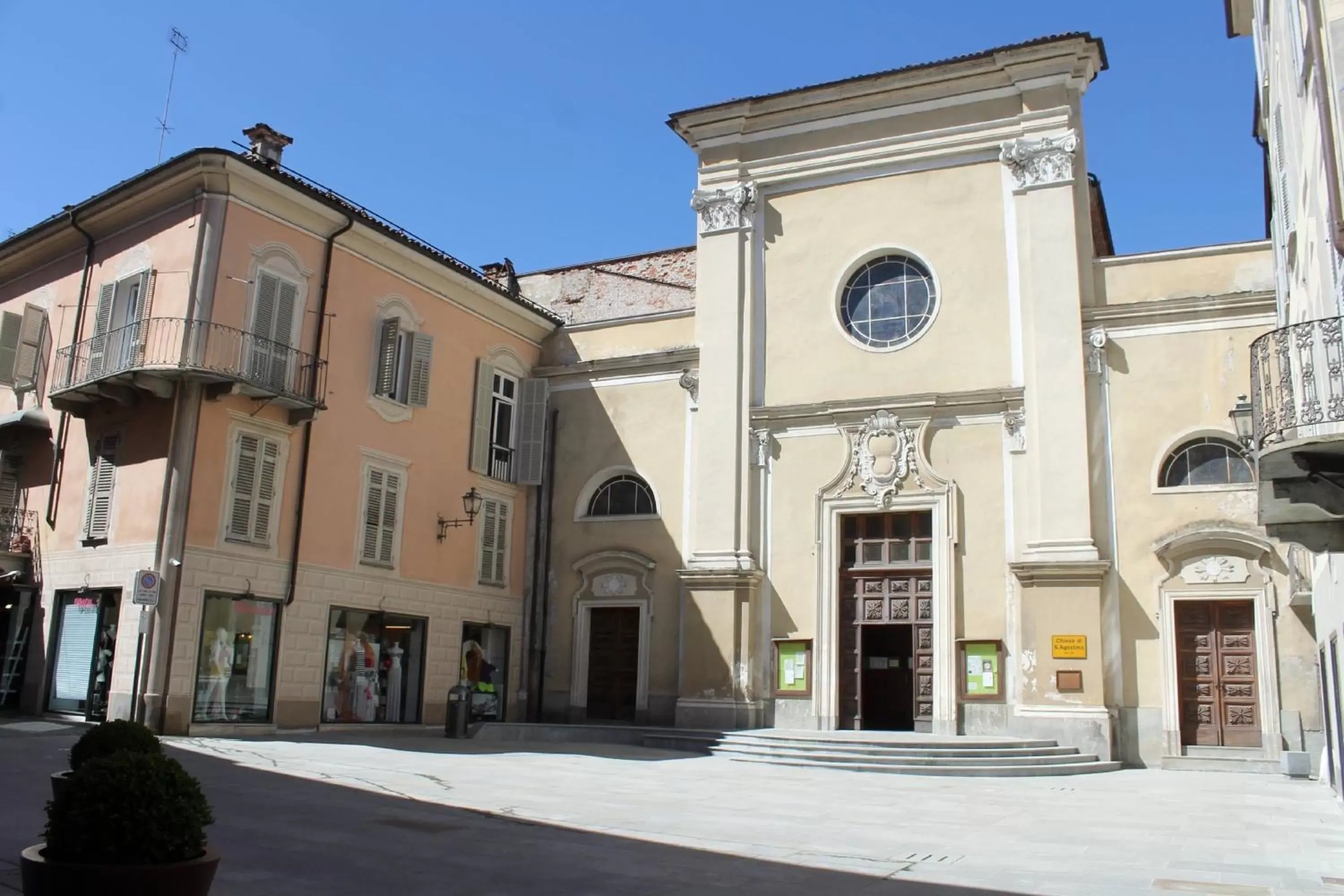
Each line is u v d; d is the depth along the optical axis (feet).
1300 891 25.66
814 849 30.81
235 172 60.39
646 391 80.12
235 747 51.01
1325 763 52.37
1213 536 62.28
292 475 63.41
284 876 24.70
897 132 75.72
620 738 68.90
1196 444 65.00
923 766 56.39
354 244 68.59
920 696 68.39
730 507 74.49
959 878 26.96
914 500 70.23
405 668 70.33
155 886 16.28
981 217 72.38
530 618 80.18
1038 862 29.53
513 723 73.56
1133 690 63.16
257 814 32.76
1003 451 68.64
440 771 45.98
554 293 93.76
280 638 61.41
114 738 24.39
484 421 78.59
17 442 68.95
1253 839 34.35
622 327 82.69
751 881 26.00
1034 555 65.87
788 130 79.20
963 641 67.10
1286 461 30.68
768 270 78.28
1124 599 64.28
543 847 29.53
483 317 79.56
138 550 57.88
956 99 74.28
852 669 70.69
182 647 56.18
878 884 25.99
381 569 68.64
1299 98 39.55
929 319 72.69
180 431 57.98
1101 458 66.18
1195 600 62.95
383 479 69.46
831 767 57.06
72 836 16.52
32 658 62.80
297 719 61.98
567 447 82.17
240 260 61.26
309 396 63.05
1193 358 65.26
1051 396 67.46
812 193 78.02
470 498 76.28
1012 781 53.83
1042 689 63.77
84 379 62.69
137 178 62.34
